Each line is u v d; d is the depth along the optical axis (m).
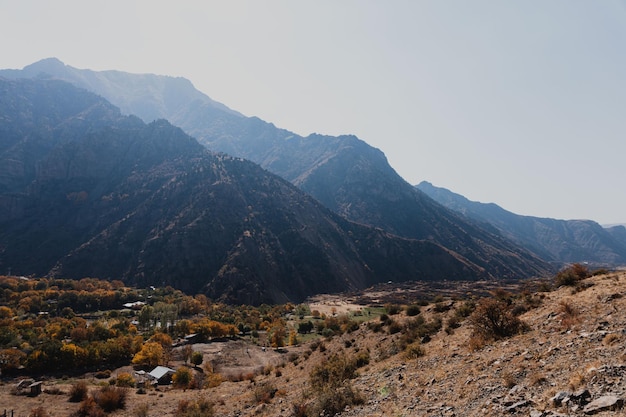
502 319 19.27
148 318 108.06
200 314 138.38
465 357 17.44
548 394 9.77
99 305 137.75
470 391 12.54
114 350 73.00
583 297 19.92
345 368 24.88
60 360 65.56
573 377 10.12
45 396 39.84
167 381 57.78
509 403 10.13
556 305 20.55
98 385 52.69
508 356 14.66
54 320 103.88
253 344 94.31
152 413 31.48
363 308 139.25
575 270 28.78
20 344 75.69
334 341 41.34
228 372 68.06
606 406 7.87
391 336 32.84
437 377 15.70
